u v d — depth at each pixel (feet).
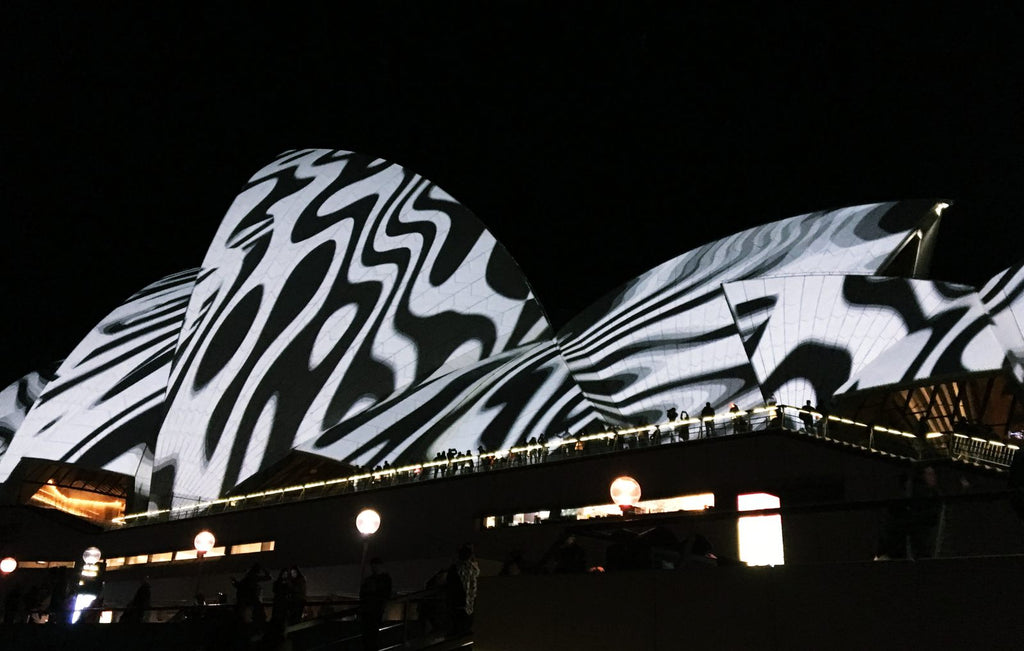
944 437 64.69
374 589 39.22
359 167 156.04
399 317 134.51
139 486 142.20
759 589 23.03
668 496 73.72
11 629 62.34
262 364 138.62
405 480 96.07
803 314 105.60
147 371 152.05
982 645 19.58
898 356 97.09
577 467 80.89
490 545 83.76
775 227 122.11
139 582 119.85
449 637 37.06
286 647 38.37
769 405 72.74
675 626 24.07
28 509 135.64
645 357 117.19
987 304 95.55
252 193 164.66
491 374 123.54
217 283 155.02
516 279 132.36
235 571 107.24
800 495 65.72
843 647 21.31
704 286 118.83
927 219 106.73
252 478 128.88
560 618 26.30
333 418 128.47
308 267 146.20
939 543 24.86
